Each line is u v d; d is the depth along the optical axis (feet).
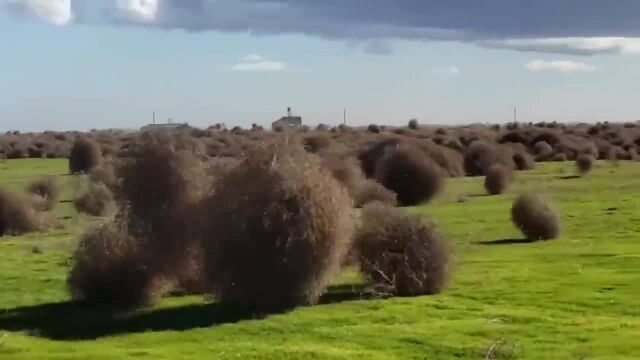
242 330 67.56
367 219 83.30
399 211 85.40
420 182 170.40
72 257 86.79
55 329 69.62
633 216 140.77
